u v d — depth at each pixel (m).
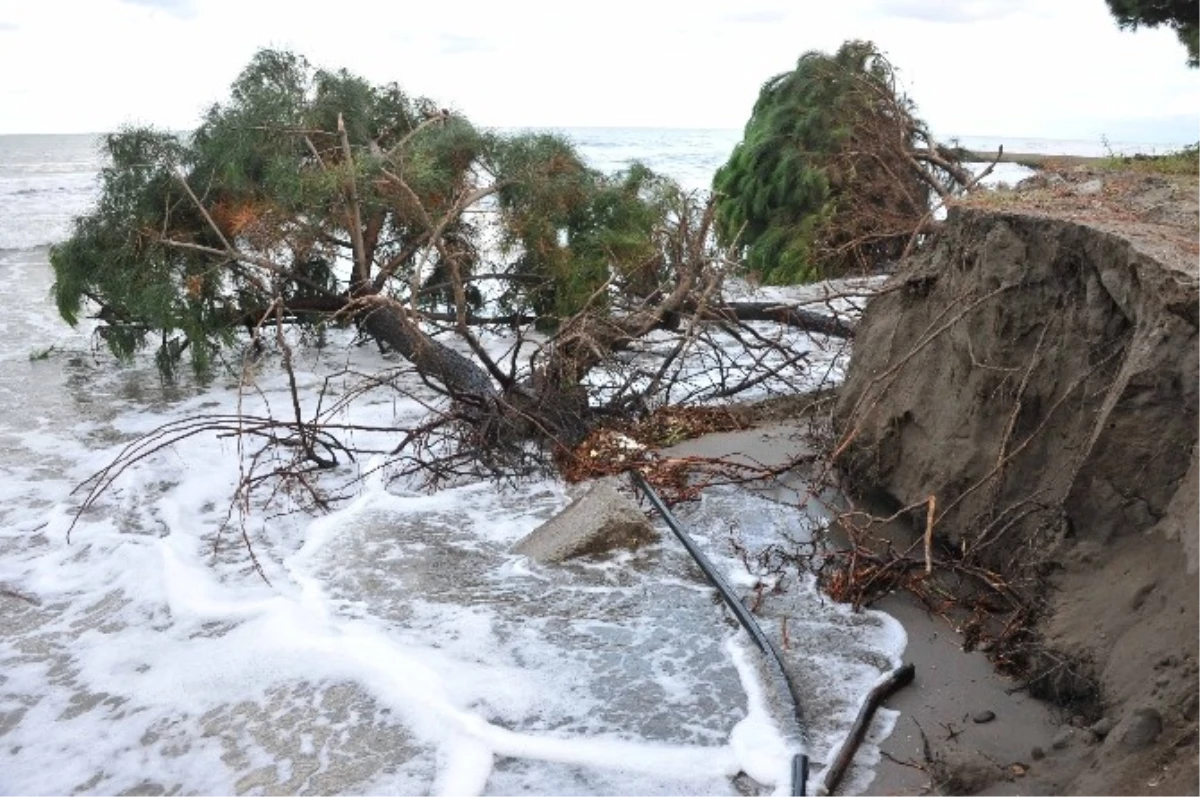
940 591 5.32
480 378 8.38
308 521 6.73
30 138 66.75
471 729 4.17
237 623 5.23
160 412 9.20
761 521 6.50
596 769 3.95
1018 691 4.41
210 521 6.72
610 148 59.09
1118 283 4.73
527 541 6.22
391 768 3.98
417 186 9.35
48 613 5.45
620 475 7.24
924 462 6.11
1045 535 4.84
